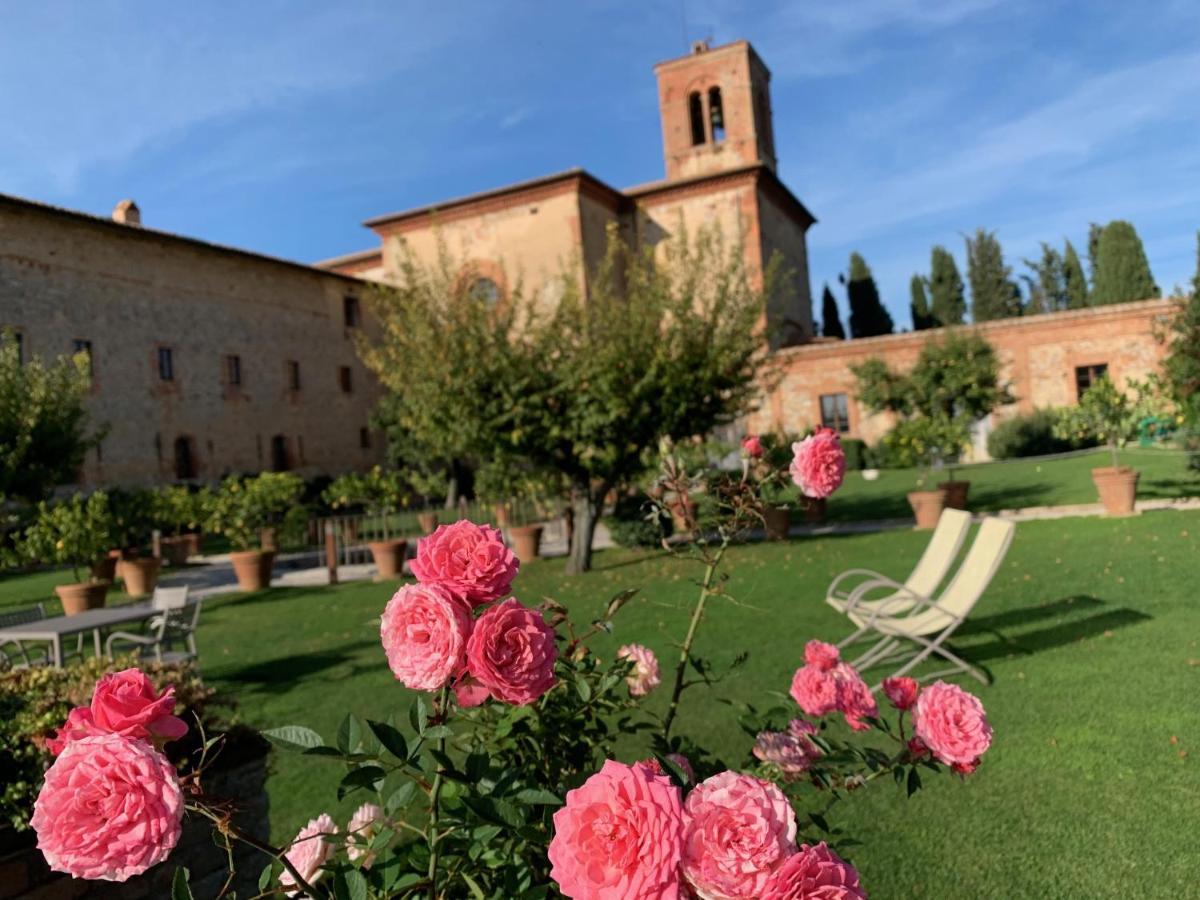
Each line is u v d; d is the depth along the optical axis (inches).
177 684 123.0
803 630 279.0
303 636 364.5
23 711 108.4
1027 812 137.6
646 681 87.1
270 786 179.6
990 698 195.5
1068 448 966.4
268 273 1181.1
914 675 221.6
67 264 933.2
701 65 1256.2
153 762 40.9
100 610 292.0
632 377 465.1
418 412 486.0
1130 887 113.9
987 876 120.0
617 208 1230.3
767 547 508.4
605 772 42.8
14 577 722.8
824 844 43.4
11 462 595.5
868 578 371.6
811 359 1104.2
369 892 57.7
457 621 50.6
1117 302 1445.6
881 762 71.4
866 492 784.3
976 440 1040.2
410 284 491.2
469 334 460.4
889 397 831.7
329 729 216.2
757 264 1134.4
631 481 532.4
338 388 1274.6
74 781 40.6
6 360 637.9
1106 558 347.9
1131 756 154.1
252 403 1137.4
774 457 103.2
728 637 276.8
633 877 38.6
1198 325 456.4
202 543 844.0
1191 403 471.8
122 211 1111.6
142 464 989.8
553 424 458.3
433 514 704.4
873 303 1702.8
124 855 39.5
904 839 132.3
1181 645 218.4
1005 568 357.4
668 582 410.9
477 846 59.4
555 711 76.3
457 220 1184.2
